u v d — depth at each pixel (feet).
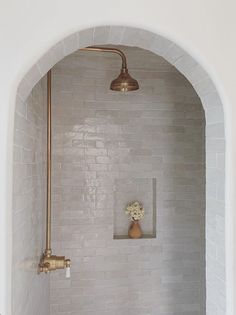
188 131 8.18
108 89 7.81
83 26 3.27
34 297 4.90
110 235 7.80
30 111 4.42
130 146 7.92
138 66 7.96
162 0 3.45
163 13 3.46
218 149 3.96
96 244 7.73
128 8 3.36
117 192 8.26
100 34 3.63
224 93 3.65
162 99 8.07
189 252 8.16
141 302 7.94
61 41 3.31
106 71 7.80
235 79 3.65
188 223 8.17
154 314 7.99
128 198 8.29
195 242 8.19
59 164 7.56
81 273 7.66
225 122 3.73
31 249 4.56
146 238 8.00
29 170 4.34
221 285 3.89
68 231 7.61
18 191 3.48
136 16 3.38
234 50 3.63
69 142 7.62
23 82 3.29
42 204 6.12
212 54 3.58
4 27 3.08
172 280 8.08
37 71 3.46
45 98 6.48
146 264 7.97
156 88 8.05
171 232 8.11
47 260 5.45
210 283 4.22
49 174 5.84
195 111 8.20
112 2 3.33
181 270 8.13
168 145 8.10
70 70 7.63
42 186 6.13
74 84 7.64
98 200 7.75
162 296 8.03
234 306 3.69
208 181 4.27
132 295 7.90
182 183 8.16
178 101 8.14
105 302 7.77
